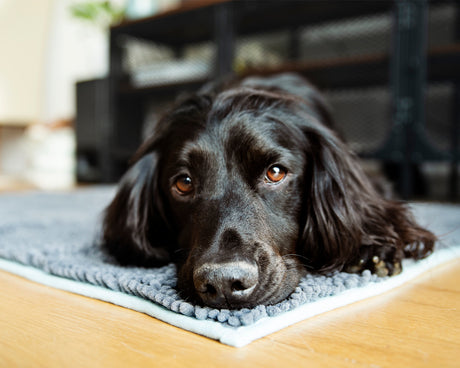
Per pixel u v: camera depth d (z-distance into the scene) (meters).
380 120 0.97
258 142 0.36
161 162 0.44
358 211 0.40
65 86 1.83
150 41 1.25
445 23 0.91
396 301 0.30
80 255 0.41
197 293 0.27
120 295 0.30
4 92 1.43
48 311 0.28
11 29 1.42
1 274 0.38
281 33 1.05
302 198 0.39
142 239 0.42
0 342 0.23
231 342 0.23
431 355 0.22
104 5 1.39
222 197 0.34
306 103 0.52
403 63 0.88
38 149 1.92
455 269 0.39
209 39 1.16
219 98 0.42
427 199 0.97
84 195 0.99
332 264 0.38
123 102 1.29
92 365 0.21
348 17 0.97
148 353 0.22
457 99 0.98
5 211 0.72
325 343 0.23
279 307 0.27
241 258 0.28
